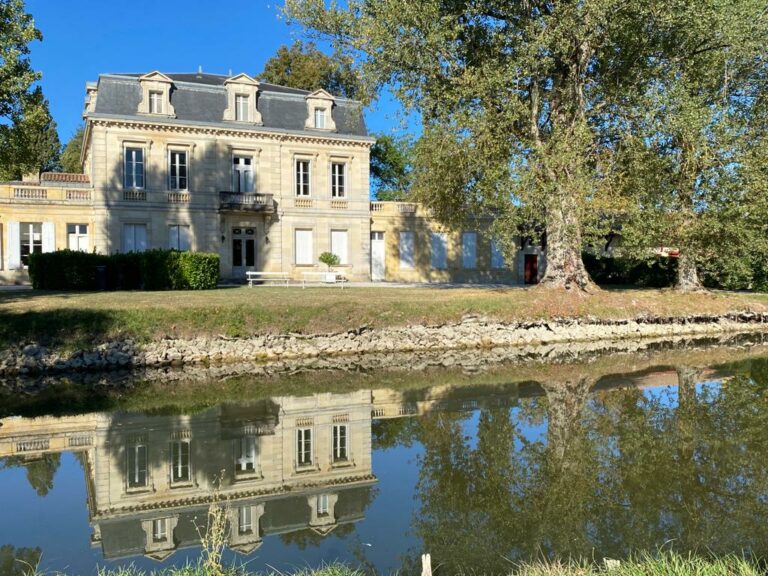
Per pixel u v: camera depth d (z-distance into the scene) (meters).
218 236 30.03
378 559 4.71
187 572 4.23
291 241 31.44
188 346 14.01
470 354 15.86
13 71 15.60
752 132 18.41
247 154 30.66
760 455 7.29
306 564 4.64
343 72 20.48
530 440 8.06
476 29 18.16
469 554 4.77
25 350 12.70
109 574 4.41
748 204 17.36
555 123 18.31
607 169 17.97
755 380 12.24
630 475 6.61
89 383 11.91
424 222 34.50
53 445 7.95
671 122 17.11
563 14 16.28
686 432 8.32
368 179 33.12
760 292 26.81
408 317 16.45
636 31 16.95
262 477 6.80
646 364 14.42
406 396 10.84
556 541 5.00
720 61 18.56
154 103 28.94
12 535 5.27
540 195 16.48
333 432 8.59
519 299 18.53
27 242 27.83
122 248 28.47
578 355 15.91
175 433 8.53
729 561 4.20
